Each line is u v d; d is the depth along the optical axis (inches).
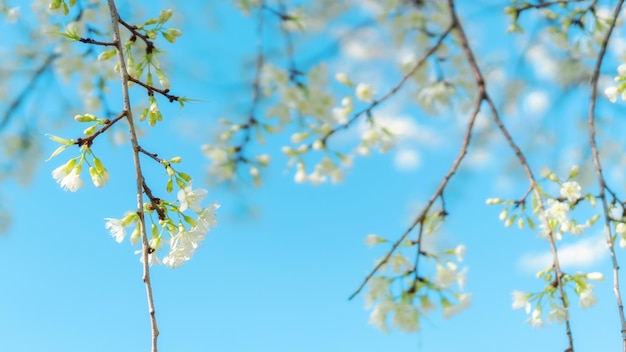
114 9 88.9
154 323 74.4
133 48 172.2
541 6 163.2
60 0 108.7
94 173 86.1
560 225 125.6
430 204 114.1
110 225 87.0
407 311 112.6
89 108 178.2
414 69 144.9
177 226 87.2
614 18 123.3
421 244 117.2
